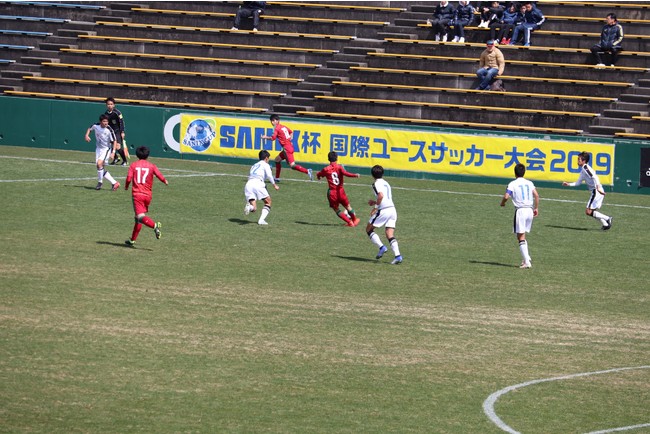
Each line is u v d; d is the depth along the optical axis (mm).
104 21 99125
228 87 88562
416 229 54562
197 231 51188
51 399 25906
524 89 82125
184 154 81250
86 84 90562
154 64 92375
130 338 31922
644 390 28828
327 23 93375
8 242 46062
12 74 93375
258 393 27141
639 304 39688
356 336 33500
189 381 27891
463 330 34875
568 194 70125
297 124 78125
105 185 64125
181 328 33406
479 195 67625
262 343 32125
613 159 71250
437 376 29469
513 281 43062
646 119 75000
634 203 66625
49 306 35344
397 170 76000
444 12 89375
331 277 42344
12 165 71500
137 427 24094
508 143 73438
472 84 83750
